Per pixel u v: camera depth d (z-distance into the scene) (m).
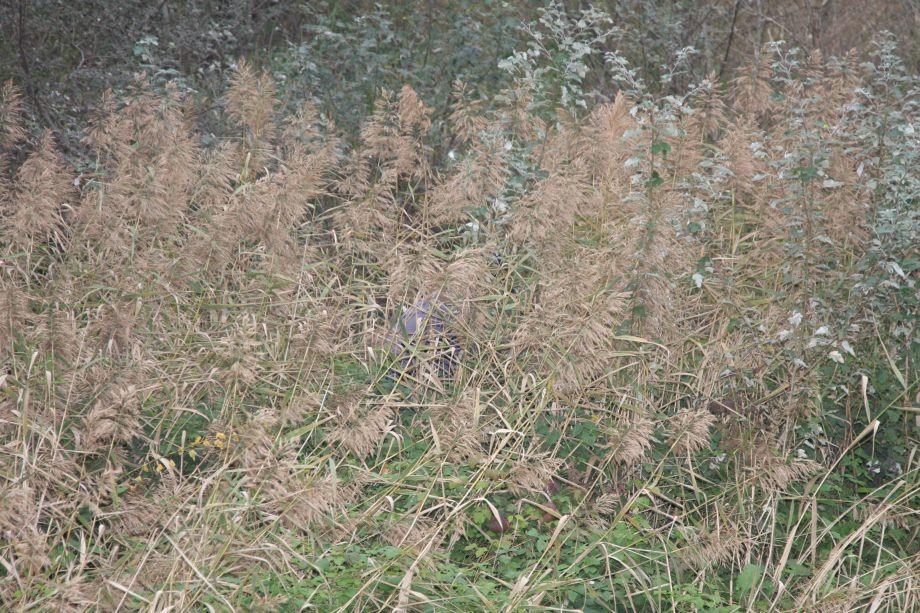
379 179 9.82
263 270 8.62
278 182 8.60
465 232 8.93
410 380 8.20
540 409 7.38
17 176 9.16
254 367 6.95
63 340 7.03
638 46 16.00
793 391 8.09
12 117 9.86
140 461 7.14
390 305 8.53
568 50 10.08
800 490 8.00
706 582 7.04
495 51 14.16
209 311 8.42
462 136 9.80
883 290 8.08
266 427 6.26
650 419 7.90
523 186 9.45
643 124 8.41
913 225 7.81
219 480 6.12
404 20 15.46
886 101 8.65
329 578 6.14
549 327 7.67
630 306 8.03
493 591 6.36
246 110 10.13
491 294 8.60
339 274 9.30
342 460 7.15
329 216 9.40
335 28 15.38
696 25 16.73
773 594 7.03
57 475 6.18
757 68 10.14
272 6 16.11
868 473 8.21
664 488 7.79
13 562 5.48
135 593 5.51
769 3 17.22
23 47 12.19
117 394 6.57
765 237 9.45
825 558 7.41
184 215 8.73
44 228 8.69
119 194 8.33
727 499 7.80
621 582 6.67
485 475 7.11
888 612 6.84
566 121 9.91
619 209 9.46
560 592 6.49
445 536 6.91
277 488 5.93
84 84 12.52
